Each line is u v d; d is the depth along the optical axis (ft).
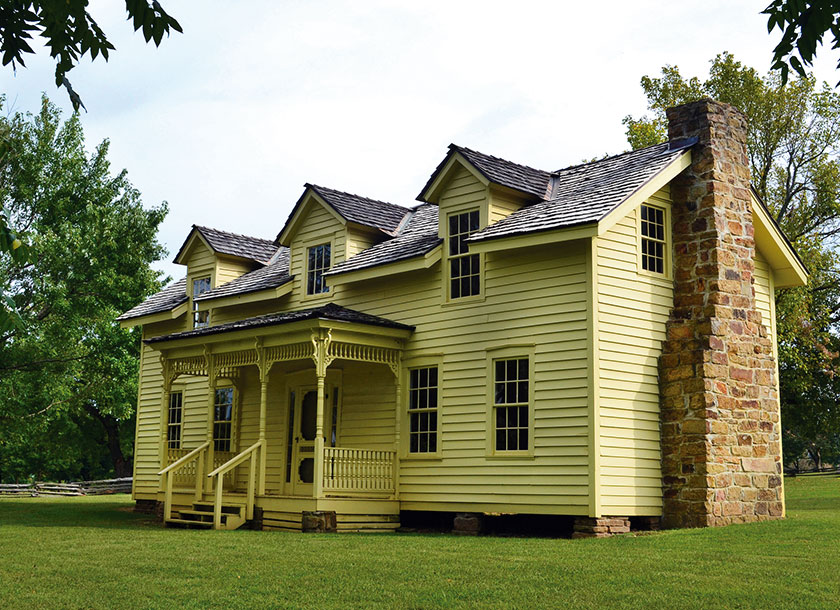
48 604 29.27
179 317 80.23
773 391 54.54
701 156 53.52
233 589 31.19
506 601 28.66
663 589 29.94
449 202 57.47
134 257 122.72
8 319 16.11
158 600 29.66
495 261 53.98
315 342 53.93
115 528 55.06
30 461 184.34
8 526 55.83
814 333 98.58
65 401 113.91
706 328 50.85
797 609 26.94
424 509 55.36
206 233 78.02
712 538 42.42
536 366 50.70
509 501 50.72
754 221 57.88
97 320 109.91
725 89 107.86
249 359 60.03
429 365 56.75
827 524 46.44
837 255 105.91
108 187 124.77
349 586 31.40
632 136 112.27
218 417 73.00
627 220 51.29
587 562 35.60
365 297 62.23
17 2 18.45
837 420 99.71
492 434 52.39
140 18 18.20
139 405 82.69
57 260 107.14
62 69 18.95
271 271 74.23
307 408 64.39
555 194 57.11
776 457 53.78
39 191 117.80
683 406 50.31
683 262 53.16
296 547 41.83
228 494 59.77
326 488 53.57
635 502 48.85
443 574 33.40
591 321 48.39
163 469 63.00
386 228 65.87
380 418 59.52
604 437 47.78
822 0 18.42
